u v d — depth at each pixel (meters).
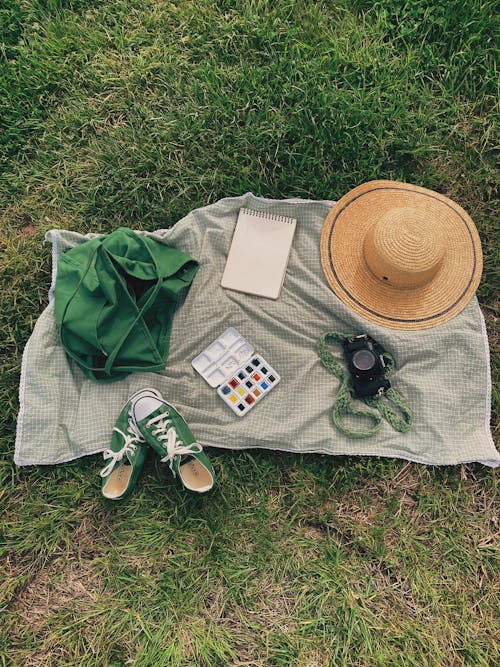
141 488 1.28
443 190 1.38
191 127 1.37
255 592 1.24
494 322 1.33
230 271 1.31
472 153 1.37
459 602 1.24
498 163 1.37
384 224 1.13
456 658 1.21
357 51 1.38
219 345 1.29
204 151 1.37
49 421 1.25
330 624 1.23
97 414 1.26
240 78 1.38
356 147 1.35
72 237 1.31
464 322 1.27
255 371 1.28
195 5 1.42
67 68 1.41
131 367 1.24
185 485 1.23
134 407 1.23
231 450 1.28
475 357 1.25
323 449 1.25
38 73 1.41
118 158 1.38
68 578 1.26
